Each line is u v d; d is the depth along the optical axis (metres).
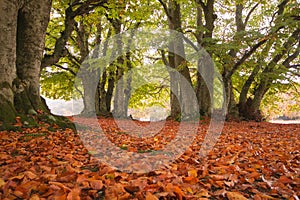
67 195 2.11
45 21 7.80
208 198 2.42
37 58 7.62
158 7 16.03
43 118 7.02
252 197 2.49
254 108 18.52
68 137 5.72
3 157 3.45
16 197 2.13
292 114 33.12
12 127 5.79
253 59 14.55
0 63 6.40
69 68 23.05
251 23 21.25
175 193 2.31
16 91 6.80
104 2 9.73
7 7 6.40
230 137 7.48
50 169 2.98
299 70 19.64
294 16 11.86
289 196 2.48
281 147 5.52
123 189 2.38
